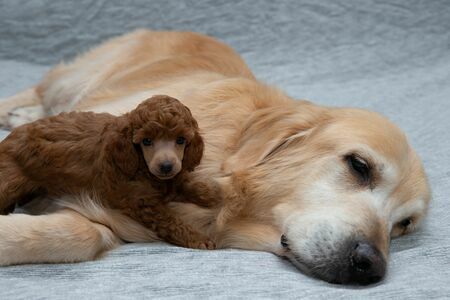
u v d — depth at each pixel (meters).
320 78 5.40
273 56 5.69
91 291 2.15
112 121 2.47
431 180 3.58
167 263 2.40
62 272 2.31
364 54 5.73
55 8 5.64
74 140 2.51
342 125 2.76
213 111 2.96
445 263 2.60
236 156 2.81
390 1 5.93
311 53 5.74
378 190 2.70
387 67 5.60
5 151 2.56
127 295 2.14
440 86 5.22
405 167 2.77
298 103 3.07
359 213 2.55
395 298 2.20
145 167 2.43
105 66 4.27
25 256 2.34
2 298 2.08
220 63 3.89
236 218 2.75
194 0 5.83
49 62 5.57
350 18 5.91
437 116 4.60
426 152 3.99
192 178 2.62
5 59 5.55
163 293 2.17
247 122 2.89
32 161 2.52
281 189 2.72
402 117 4.61
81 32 5.65
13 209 2.62
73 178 2.53
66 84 4.38
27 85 5.02
